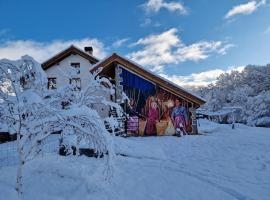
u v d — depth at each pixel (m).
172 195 6.11
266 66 73.44
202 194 6.21
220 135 18.27
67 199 5.61
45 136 5.67
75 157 8.67
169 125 18.17
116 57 18.14
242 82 78.25
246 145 13.59
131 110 18.06
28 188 6.05
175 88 18.16
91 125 5.76
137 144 11.01
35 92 5.78
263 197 6.10
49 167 7.23
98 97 7.17
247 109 56.53
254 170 8.51
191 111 18.42
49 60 24.61
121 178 7.09
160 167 8.62
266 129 25.25
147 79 18.39
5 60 5.41
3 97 5.36
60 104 6.77
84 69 25.36
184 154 11.18
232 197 6.07
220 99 77.69
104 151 6.02
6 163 8.96
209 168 8.74
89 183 6.27
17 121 5.46
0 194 5.37
